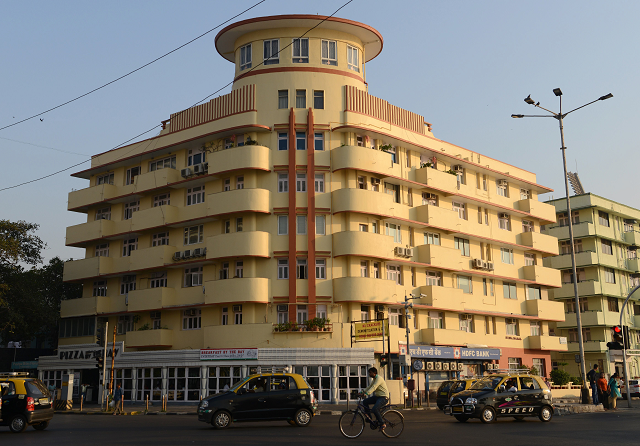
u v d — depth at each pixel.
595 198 65.19
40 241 50.25
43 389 22.75
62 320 51.03
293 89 43.22
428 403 36.22
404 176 46.53
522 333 53.31
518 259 54.81
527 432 19.38
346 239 41.06
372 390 18.20
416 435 18.73
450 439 17.53
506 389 24.14
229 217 42.97
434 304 45.38
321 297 40.72
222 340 40.41
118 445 16.67
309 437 18.42
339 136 43.31
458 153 51.50
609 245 66.94
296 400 22.98
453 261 47.81
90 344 46.06
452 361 45.88
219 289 41.03
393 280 43.12
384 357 41.06
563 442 16.50
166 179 45.94
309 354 38.84
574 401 39.47
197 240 44.81
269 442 17.05
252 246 40.66
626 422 22.70
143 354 42.59
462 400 24.03
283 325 39.78
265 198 41.50
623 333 34.06
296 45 44.00
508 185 55.50
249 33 44.91
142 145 49.06
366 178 43.56
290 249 40.91
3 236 46.50
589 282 63.03
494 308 51.34
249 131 43.06
